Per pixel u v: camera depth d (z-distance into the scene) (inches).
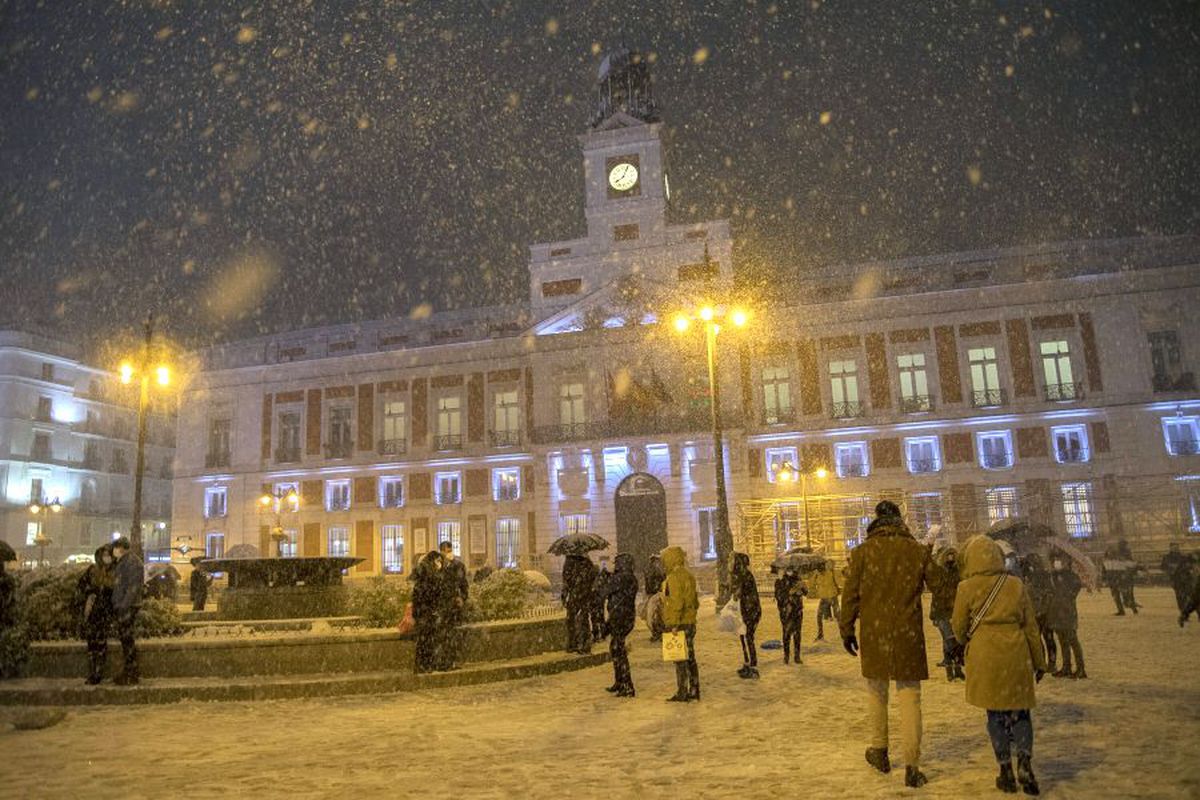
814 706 336.8
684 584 362.3
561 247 1685.5
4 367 1985.7
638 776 230.8
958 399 1464.1
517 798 211.9
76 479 2103.8
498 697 379.6
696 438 1496.1
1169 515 1358.3
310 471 1697.8
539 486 1558.8
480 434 1637.6
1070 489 1411.2
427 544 1630.2
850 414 1489.9
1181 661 421.4
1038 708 309.9
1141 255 1529.3
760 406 1523.1
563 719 323.6
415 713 342.3
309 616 617.0
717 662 499.5
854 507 1457.9
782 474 1425.9
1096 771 219.6
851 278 1622.8
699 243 1620.3
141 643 405.1
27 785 233.0
